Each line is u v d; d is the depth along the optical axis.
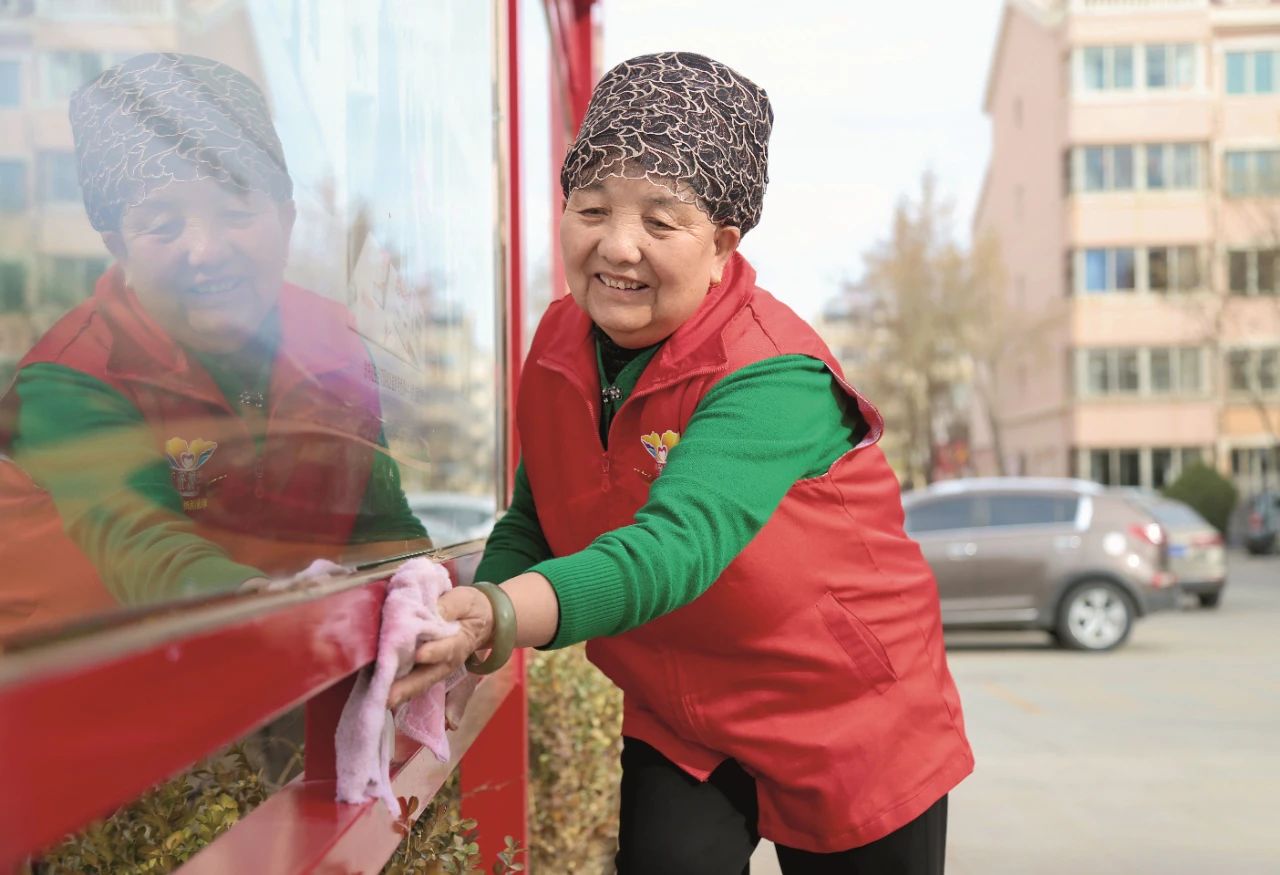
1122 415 36.09
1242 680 9.22
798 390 1.56
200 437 1.04
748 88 1.58
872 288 38.84
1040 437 39.84
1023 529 11.12
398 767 1.32
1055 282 37.72
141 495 0.97
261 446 1.14
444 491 1.95
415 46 1.76
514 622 1.21
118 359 0.96
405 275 1.69
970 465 41.09
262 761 1.90
